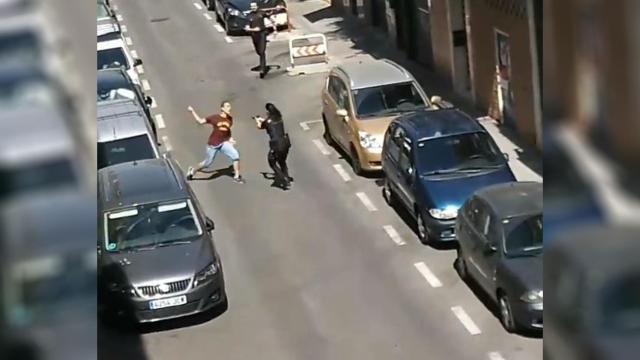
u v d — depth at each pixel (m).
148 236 40.00
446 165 45.62
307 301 40.72
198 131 67.94
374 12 92.94
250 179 56.72
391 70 58.78
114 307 38.31
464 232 39.88
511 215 36.97
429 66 76.62
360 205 51.25
